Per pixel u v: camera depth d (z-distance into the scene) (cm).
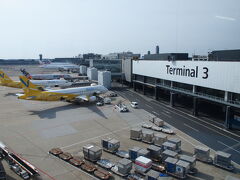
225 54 5756
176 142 3978
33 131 5041
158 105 7956
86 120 5962
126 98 9212
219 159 3506
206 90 6341
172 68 7438
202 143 4522
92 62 14262
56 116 6294
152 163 3588
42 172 3288
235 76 4997
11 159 3469
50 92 6975
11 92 10238
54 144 4325
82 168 3381
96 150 3625
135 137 4628
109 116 6400
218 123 5888
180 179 3181
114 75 12231
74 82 13225
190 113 6881
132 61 10962
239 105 5056
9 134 4825
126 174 3238
